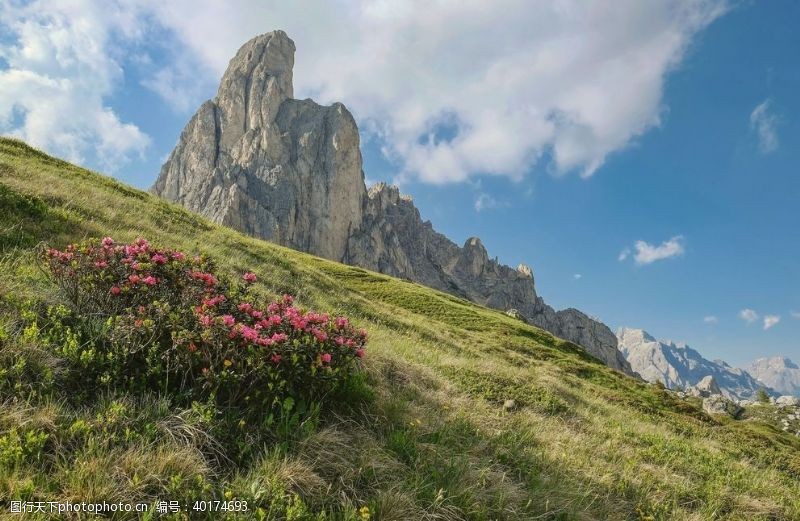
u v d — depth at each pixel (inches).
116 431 201.9
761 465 683.4
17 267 349.7
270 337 258.5
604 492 331.3
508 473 301.3
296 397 266.8
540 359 1400.1
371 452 251.1
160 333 250.4
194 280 305.0
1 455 167.8
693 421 1020.5
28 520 149.7
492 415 422.6
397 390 383.6
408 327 1006.4
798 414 2192.4
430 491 235.5
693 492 398.9
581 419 582.9
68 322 269.9
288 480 204.4
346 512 196.1
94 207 716.0
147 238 659.4
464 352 986.1
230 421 231.8
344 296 1050.7
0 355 216.4
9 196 523.2
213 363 244.1
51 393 207.9
